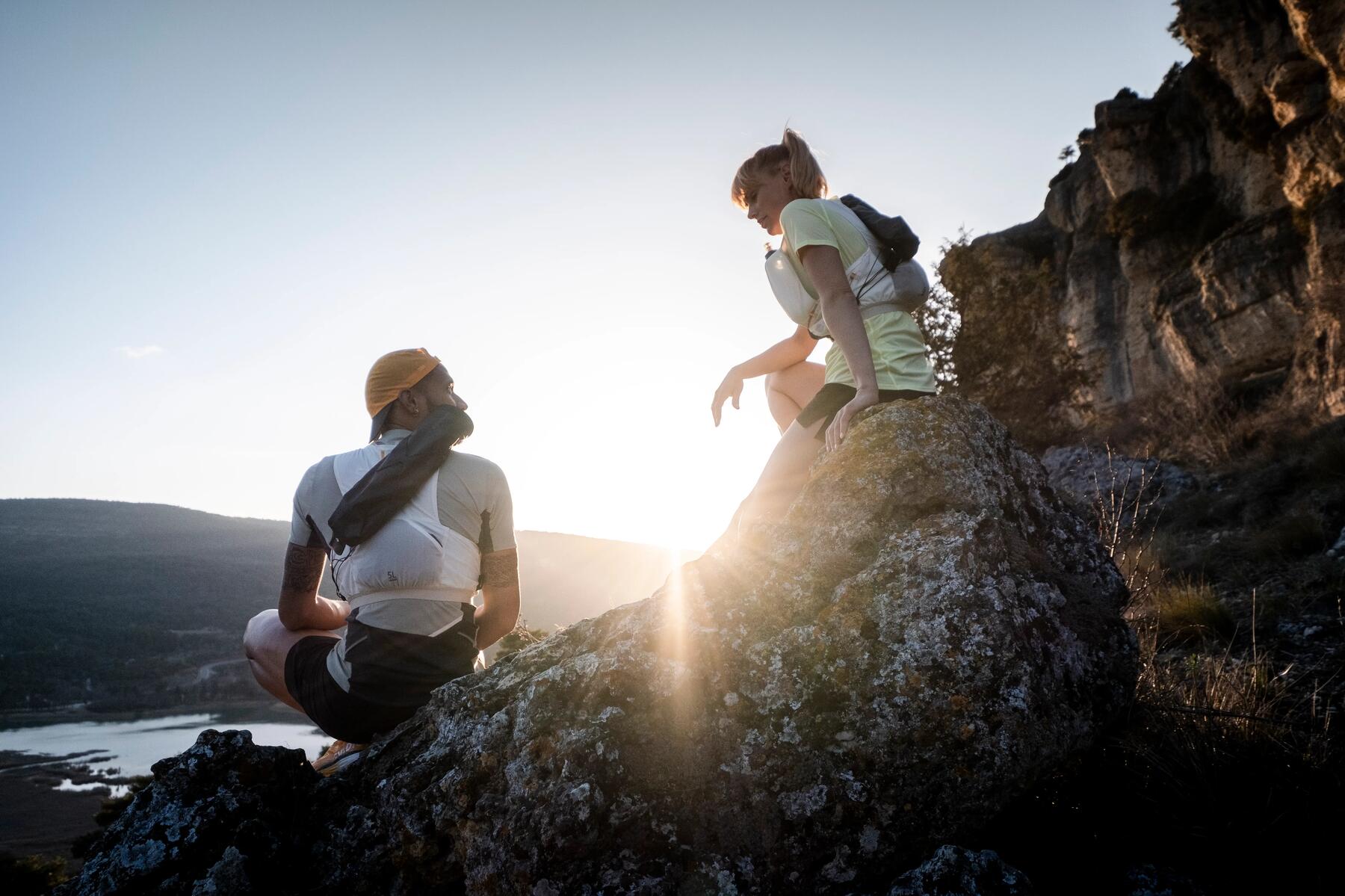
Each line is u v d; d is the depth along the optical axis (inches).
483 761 71.4
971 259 631.2
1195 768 78.5
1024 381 586.9
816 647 69.7
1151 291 981.2
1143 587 155.2
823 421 95.5
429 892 71.6
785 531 79.7
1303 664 134.1
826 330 100.3
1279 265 731.4
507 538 97.4
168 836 65.8
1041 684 66.7
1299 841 71.3
